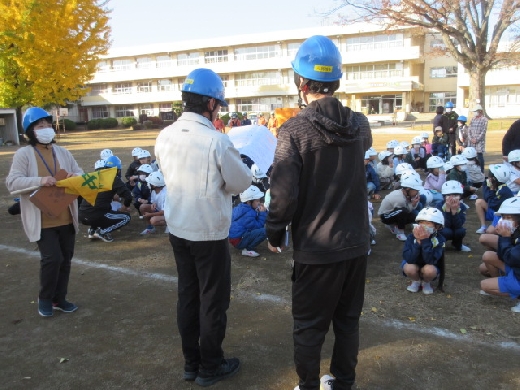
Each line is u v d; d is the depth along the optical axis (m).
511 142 7.43
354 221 2.35
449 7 23.81
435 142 11.85
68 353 3.41
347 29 45.34
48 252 3.85
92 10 24.44
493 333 3.53
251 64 50.56
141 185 7.63
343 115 2.31
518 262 3.77
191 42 52.75
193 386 2.96
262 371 3.10
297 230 2.36
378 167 9.57
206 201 2.70
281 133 2.30
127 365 3.23
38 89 24.23
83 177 3.87
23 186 3.69
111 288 4.66
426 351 3.29
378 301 4.15
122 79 56.28
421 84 45.59
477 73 25.86
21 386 3.01
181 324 2.94
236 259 5.48
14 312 4.12
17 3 22.61
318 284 2.34
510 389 2.84
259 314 3.97
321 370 3.06
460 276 4.71
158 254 5.76
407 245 4.32
